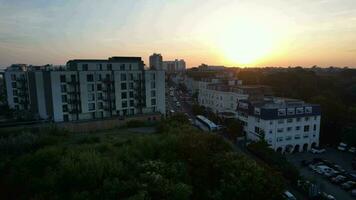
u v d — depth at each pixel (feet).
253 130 187.32
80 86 201.16
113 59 231.71
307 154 180.14
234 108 252.62
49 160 96.43
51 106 201.57
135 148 108.06
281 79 329.31
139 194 70.49
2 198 85.87
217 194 83.56
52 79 191.31
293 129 180.45
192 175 97.81
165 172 87.97
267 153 145.38
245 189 83.25
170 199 75.41
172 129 143.33
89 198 74.84
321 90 287.07
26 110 235.20
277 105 183.73
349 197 122.42
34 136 125.59
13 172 91.09
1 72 278.05
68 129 173.58
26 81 242.99
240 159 99.30
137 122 195.93
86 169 85.05
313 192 116.26
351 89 288.92
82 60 209.46
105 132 171.63
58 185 82.89
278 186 89.76
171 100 392.06
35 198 77.87
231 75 422.00
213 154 107.04
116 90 215.10
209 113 279.28
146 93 229.45
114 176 85.46
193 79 474.90
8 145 112.57
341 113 209.77
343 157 174.70
